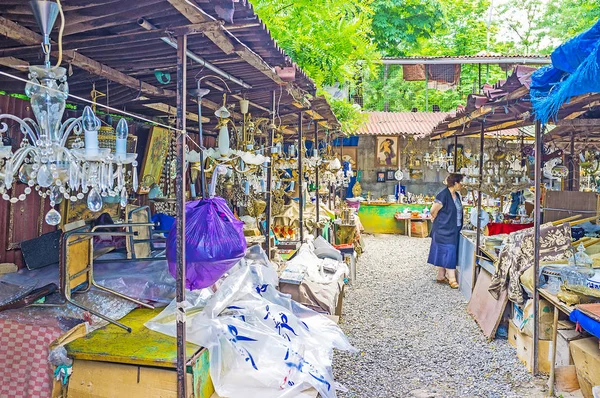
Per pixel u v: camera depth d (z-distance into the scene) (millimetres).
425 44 19672
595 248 4824
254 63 2971
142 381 2594
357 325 5734
